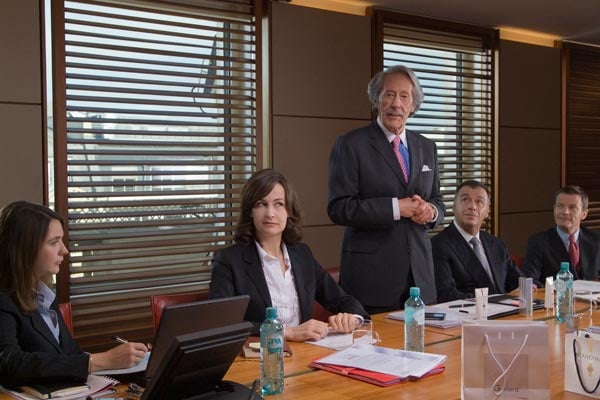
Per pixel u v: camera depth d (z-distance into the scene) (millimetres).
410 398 1812
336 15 4605
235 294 2588
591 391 1814
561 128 6086
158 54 3869
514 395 1735
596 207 6367
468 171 5477
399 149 3139
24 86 3420
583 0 4707
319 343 2404
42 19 3469
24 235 2021
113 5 3699
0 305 1978
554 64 5980
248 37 4262
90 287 3721
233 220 4164
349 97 4699
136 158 3883
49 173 3547
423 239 3098
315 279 2822
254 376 2025
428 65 5266
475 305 2838
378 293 3023
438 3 4746
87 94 3672
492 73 5566
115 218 3807
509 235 5715
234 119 4258
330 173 3152
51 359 1883
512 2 4742
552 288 3104
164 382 1596
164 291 3938
